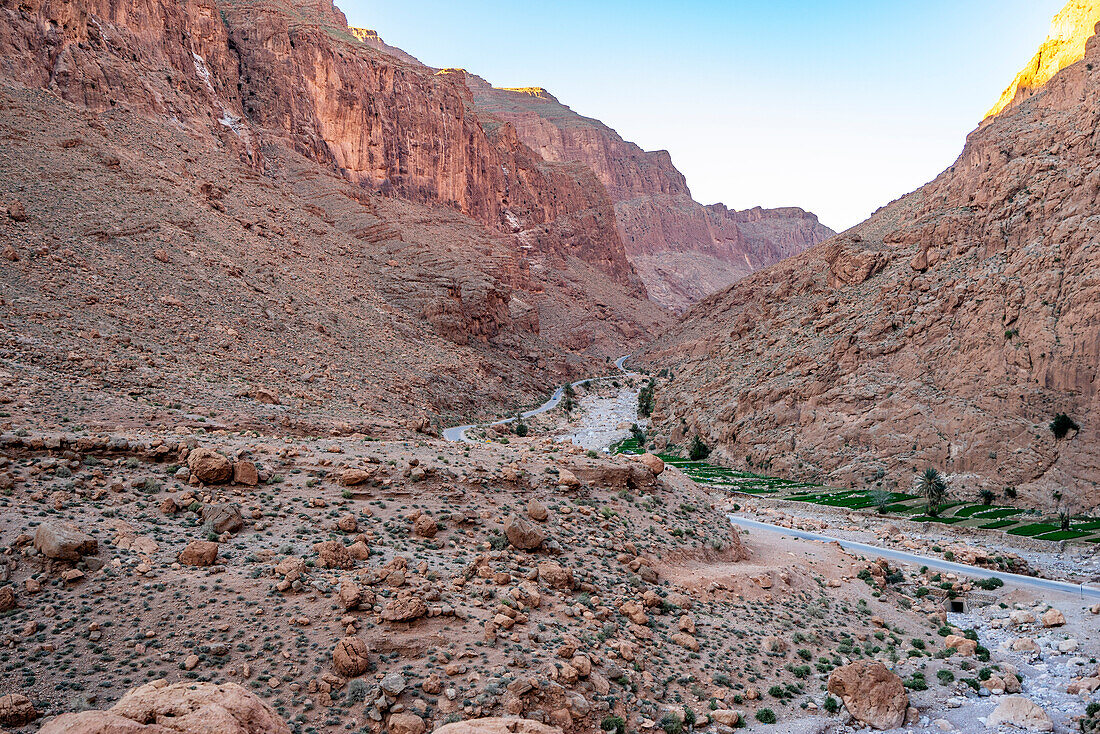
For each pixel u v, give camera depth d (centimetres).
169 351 7400
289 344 9712
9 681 2012
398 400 10012
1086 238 7631
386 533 3200
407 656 2381
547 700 2314
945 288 8988
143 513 2953
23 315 6544
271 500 3269
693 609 3428
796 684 2994
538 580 3119
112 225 9700
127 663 2155
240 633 2338
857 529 6425
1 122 10394
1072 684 3184
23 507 2781
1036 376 7275
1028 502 6656
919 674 3241
